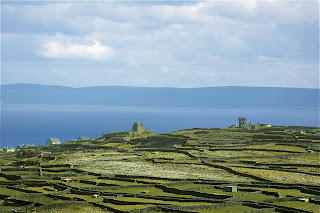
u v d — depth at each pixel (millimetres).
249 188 153500
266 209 122188
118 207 131125
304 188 152000
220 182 168750
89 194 152875
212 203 133000
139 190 159875
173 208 127125
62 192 154375
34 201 139250
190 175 192875
